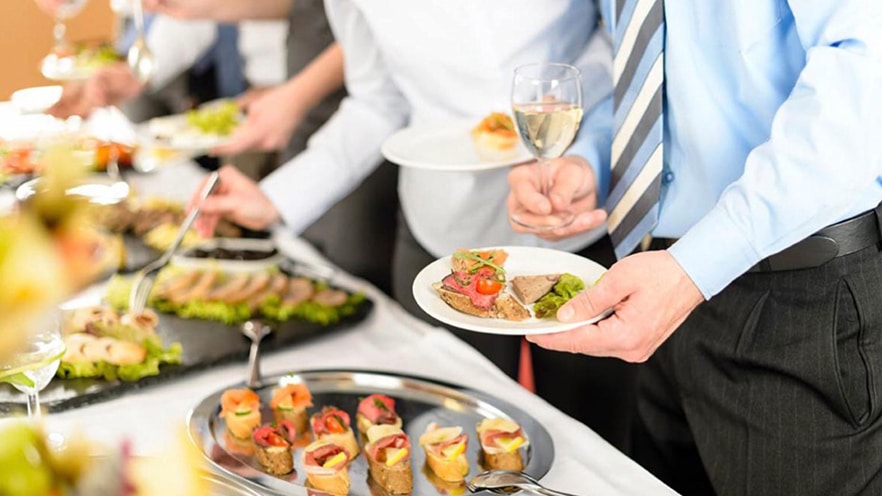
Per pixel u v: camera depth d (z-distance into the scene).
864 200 1.48
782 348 1.57
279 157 3.40
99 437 1.50
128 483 0.60
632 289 1.32
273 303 1.98
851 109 1.31
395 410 1.57
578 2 2.10
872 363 1.52
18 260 0.49
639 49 1.62
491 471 1.28
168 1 3.12
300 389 1.53
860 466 1.55
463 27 2.06
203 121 3.16
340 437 1.44
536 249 1.52
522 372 2.61
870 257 1.52
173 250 2.01
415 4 2.10
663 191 1.71
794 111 1.36
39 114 3.29
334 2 2.34
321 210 2.34
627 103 1.67
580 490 1.37
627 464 1.44
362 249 3.03
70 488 0.61
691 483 1.90
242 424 1.46
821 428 1.57
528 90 1.54
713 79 1.56
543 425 1.54
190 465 0.61
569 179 1.73
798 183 1.33
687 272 1.35
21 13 5.71
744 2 1.47
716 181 1.62
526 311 1.33
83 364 1.68
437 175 2.25
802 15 1.38
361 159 2.38
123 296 2.01
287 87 2.81
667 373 1.81
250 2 3.19
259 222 2.26
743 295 1.61
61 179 0.51
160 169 3.13
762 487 1.64
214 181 2.18
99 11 5.90
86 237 0.52
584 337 1.30
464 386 1.61
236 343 1.84
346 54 2.41
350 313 1.97
